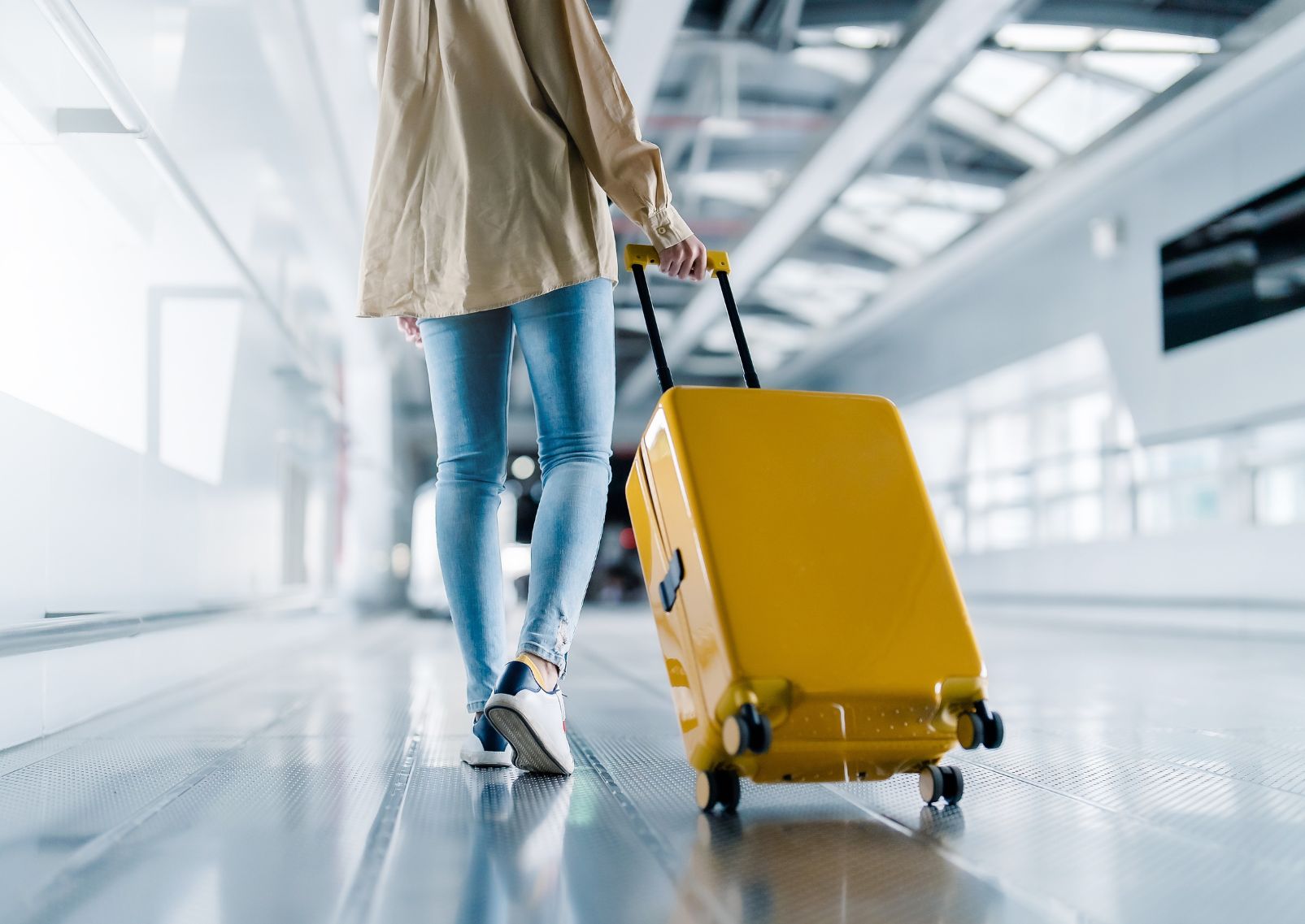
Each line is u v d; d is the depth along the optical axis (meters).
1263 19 6.70
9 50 1.81
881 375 15.00
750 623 1.29
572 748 1.94
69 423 2.16
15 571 1.90
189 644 3.33
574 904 0.97
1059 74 7.99
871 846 1.20
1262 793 1.53
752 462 1.41
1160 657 4.91
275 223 4.41
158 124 2.64
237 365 3.81
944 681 1.33
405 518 15.84
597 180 1.64
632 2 5.99
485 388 1.74
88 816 1.36
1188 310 8.41
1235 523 7.64
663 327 15.40
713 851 1.17
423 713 2.58
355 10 5.32
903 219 11.41
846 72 8.03
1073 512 10.54
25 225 1.91
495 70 1.65
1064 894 1.01
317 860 1.13
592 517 1.66
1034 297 10.82
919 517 1.44
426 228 1.70
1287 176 7.35
